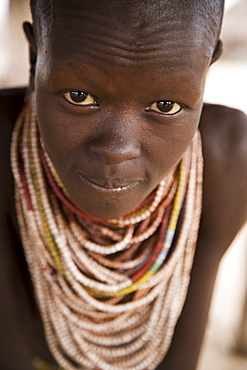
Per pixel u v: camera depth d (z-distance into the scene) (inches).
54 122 17.5
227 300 65.3
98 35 15.4
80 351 27.5
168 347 28.9
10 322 26.1
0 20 71.1
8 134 23.5
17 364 27.1
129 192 18.6
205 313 28.2
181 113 17.1
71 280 24.1
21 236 24.6
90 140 17.4
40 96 17.5
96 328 25.6
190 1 15.7
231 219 25.6
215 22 16.9
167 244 24.4
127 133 16.9
